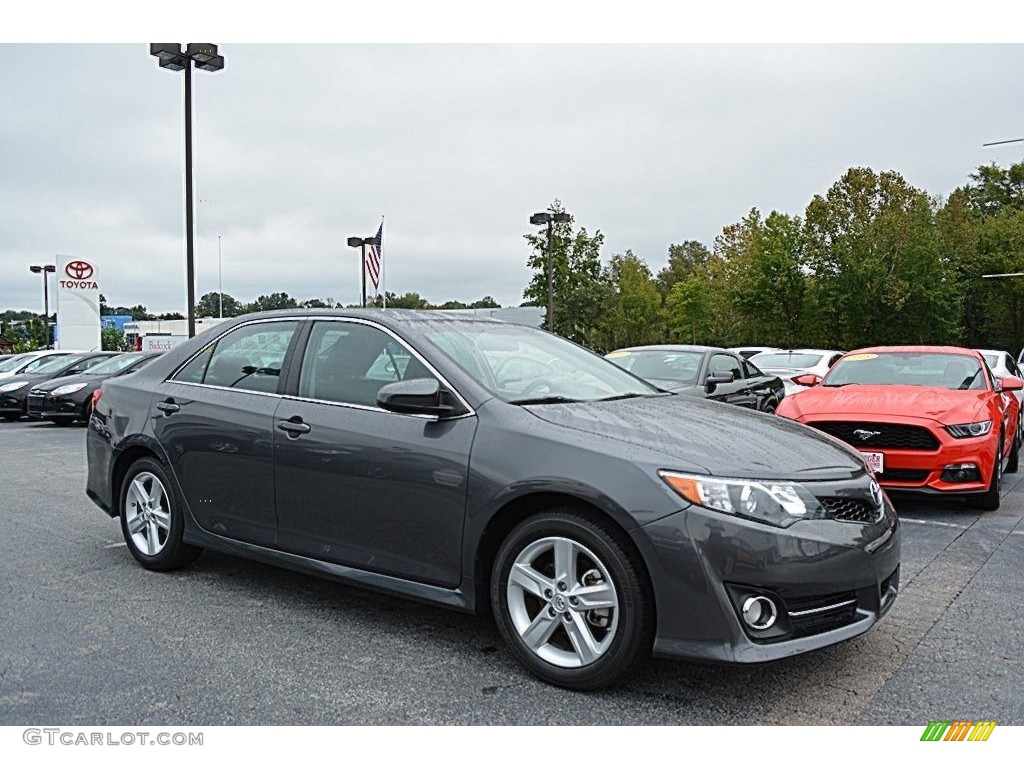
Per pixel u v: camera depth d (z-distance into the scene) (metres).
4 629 4.15
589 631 3.36
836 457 3.65
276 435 4.33
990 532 6.37
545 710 3.24
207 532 4.76
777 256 50.12
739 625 3.11
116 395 5.41
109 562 5.44
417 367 4.01
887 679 3.54
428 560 3.77
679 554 3.12
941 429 6.77
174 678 3.54
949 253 51.16
